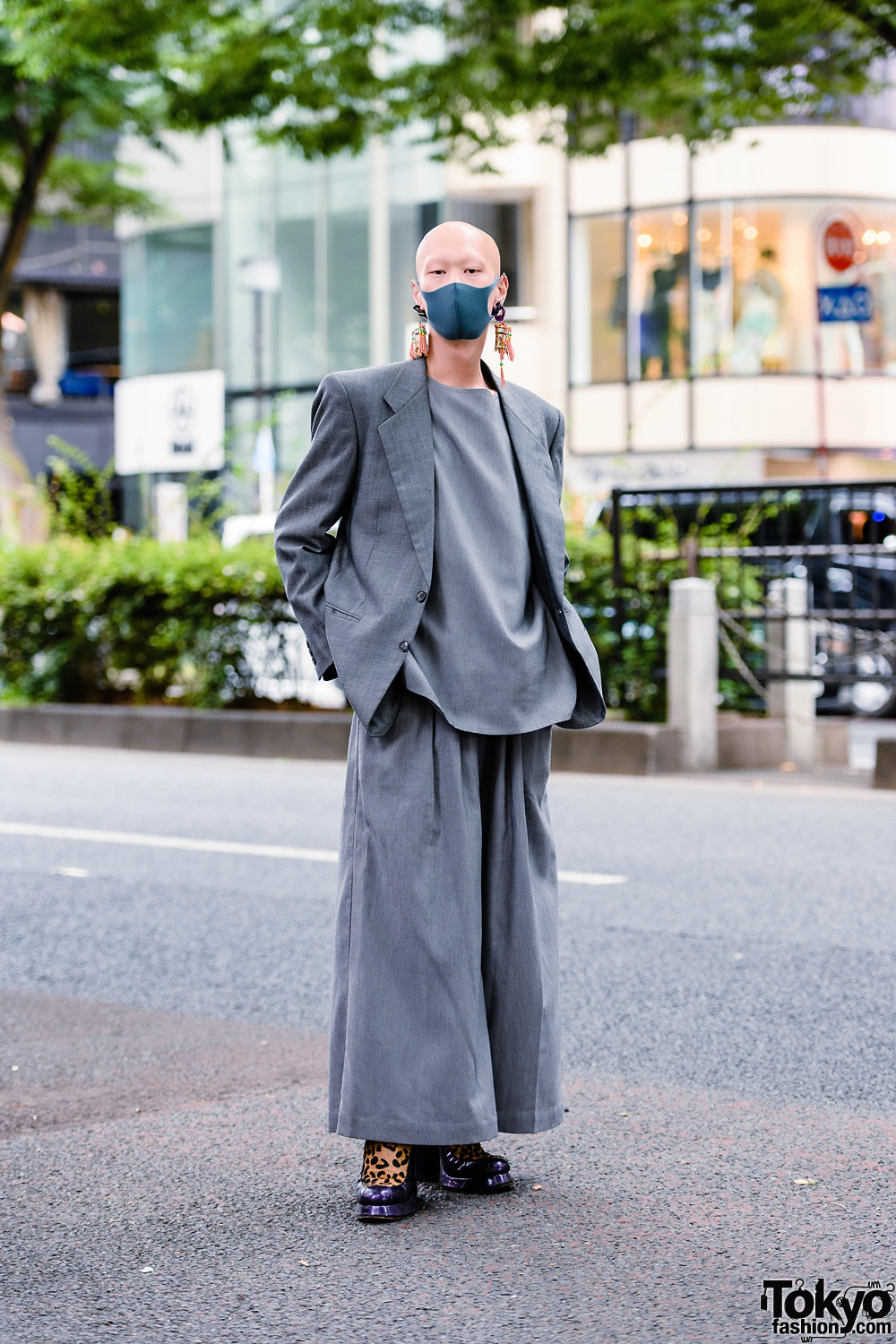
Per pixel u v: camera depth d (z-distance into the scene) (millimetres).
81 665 14484
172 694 14234
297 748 12641
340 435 3461
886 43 12844
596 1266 3068
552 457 3699
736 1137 3863
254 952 6090
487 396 3578
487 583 3445
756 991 5340
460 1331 2779
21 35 13484
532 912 3439
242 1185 3568
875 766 10531
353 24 13734
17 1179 3627
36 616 14578
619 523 11727
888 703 16625
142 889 7371
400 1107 3303
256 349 28156
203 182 31891
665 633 11797
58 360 43312
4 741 14281
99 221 24875
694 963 5746
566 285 28734
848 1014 5035
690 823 9023
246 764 12320
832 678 11422
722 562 11750
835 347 27469
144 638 14062
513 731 3387
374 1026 3328
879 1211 3342
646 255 28031
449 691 3369
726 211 27438
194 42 13992
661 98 13984
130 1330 2805
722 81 13625
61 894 7254
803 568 12336
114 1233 3285
